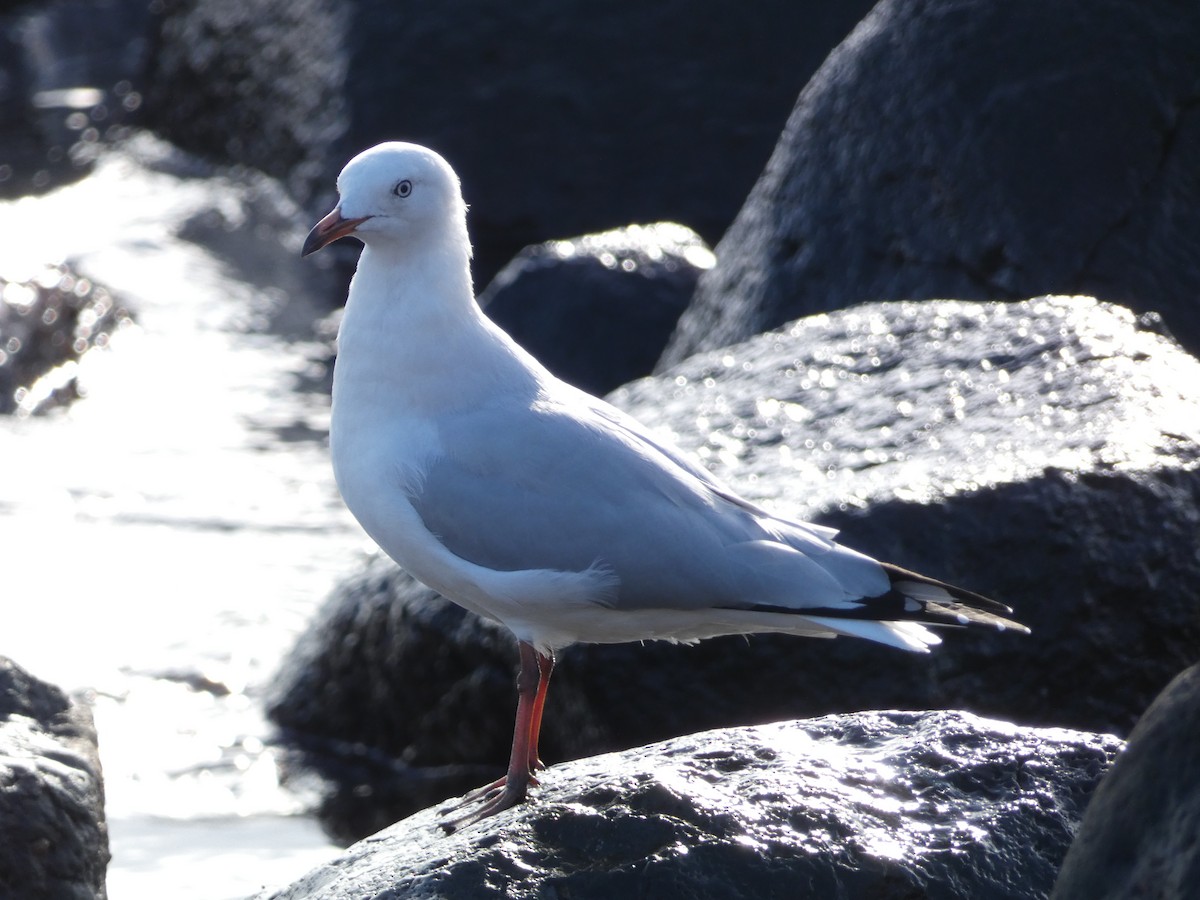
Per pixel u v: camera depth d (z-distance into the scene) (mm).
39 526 17625
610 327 19656
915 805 7680
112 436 20625
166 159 32250
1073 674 10836
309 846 11648
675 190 25500
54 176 31953
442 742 12875
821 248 15727
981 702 10820
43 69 37344
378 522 8766
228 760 13031
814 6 25094
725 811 7512
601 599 8453
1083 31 15336
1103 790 6062
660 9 25594
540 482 8469
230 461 19797
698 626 8695
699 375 13719
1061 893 6008
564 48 25828
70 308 23406
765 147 25219
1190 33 15344
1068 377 12258
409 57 26234
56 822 8797
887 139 15656
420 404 8742
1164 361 12414
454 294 8867
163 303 24688
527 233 25844
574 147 25703
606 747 11344
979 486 10867
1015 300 14742
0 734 9109
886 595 8438
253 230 27844
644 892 7246
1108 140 15023
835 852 7359
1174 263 14812
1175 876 5688
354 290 9016
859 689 10875
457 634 12641
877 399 12570
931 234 15227
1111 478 10914
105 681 14203
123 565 16625
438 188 8812
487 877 7316
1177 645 10930
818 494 11188
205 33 32031
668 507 8453
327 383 22703
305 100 28750
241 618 15438
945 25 15711
